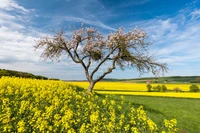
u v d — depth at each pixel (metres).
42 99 16.33
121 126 13.50
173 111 23.17
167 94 41.06
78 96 18.05
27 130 10.67
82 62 26.44
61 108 14.99
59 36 27.02
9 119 10.61
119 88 51.00
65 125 10.65
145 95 36.28
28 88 20.16
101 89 46.94
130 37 24.70
